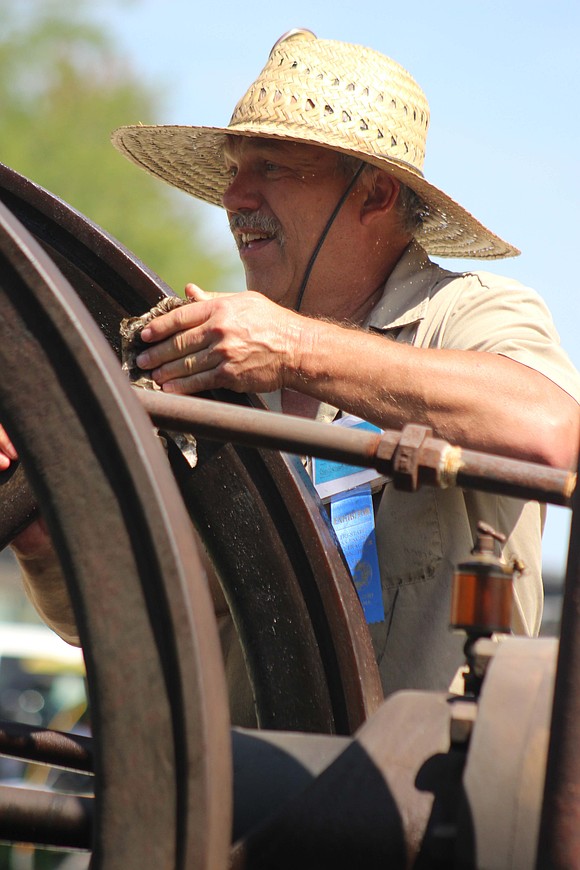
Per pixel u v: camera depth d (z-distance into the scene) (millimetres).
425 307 7488
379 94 7855
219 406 4176
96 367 3184
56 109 44531
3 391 3252
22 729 5125
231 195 7906
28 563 7527
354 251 7781
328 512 7137
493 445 6410
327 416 7496
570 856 2947
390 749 3609
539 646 3730
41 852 13312
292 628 5910
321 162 7703
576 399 6941
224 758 3145
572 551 3104
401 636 6852
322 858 3445
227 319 6121
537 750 3322
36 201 6207
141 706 3104
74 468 3205
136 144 8820
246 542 6004
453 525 6852
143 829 3057
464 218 8094
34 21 45031
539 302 7449
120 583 3154
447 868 3367
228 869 3303
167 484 3219
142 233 43344
